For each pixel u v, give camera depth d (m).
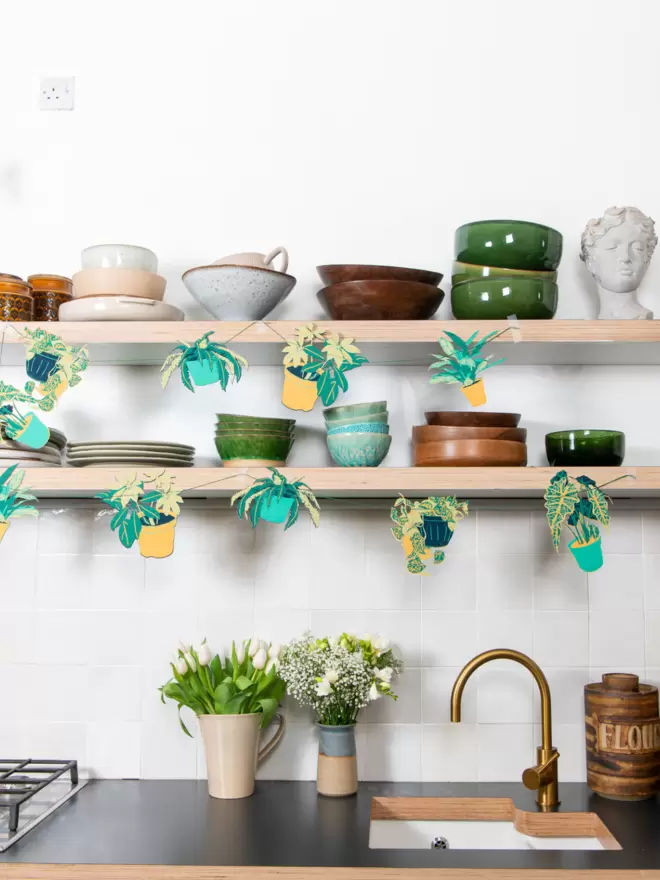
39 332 1.78
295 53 2.15
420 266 2.10
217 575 2.03
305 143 2.13
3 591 2.03
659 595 2.02
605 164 2.11
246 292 1.83
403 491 1.89
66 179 2.13
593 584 2.03
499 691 2.00
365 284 1.80
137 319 1.82
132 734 2.00
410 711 2.00
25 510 1.75
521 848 1.77
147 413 2.07
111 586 2.03
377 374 2.07
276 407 2.07
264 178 2.12
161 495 1.75
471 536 2.04
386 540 2.04
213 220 2.12
